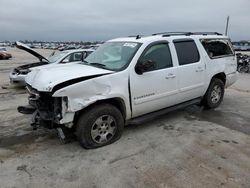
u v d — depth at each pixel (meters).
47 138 4.27
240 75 13.12
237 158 3.54
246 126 4.84
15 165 3.37
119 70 3.91
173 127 4.77
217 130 4.62
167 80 4.51
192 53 5.09
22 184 2.95
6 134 4.45
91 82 3.55
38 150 3.82
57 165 3.38
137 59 4.08
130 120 4.29
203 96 5.60
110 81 3.74
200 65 5.18
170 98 4.68
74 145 3.98
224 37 6.02
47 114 3.69
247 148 3.87
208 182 2.96
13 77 8.65
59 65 4.41
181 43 4.92
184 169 3.25
